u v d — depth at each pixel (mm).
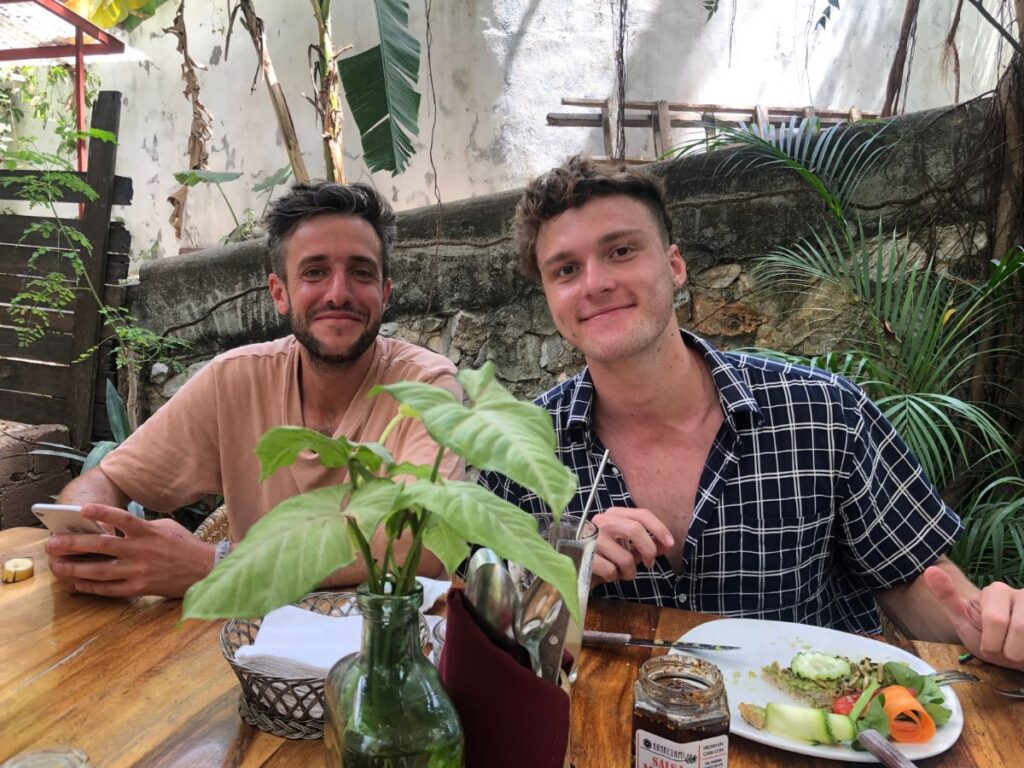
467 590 665
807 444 1341
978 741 864
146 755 835
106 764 820
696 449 1383
